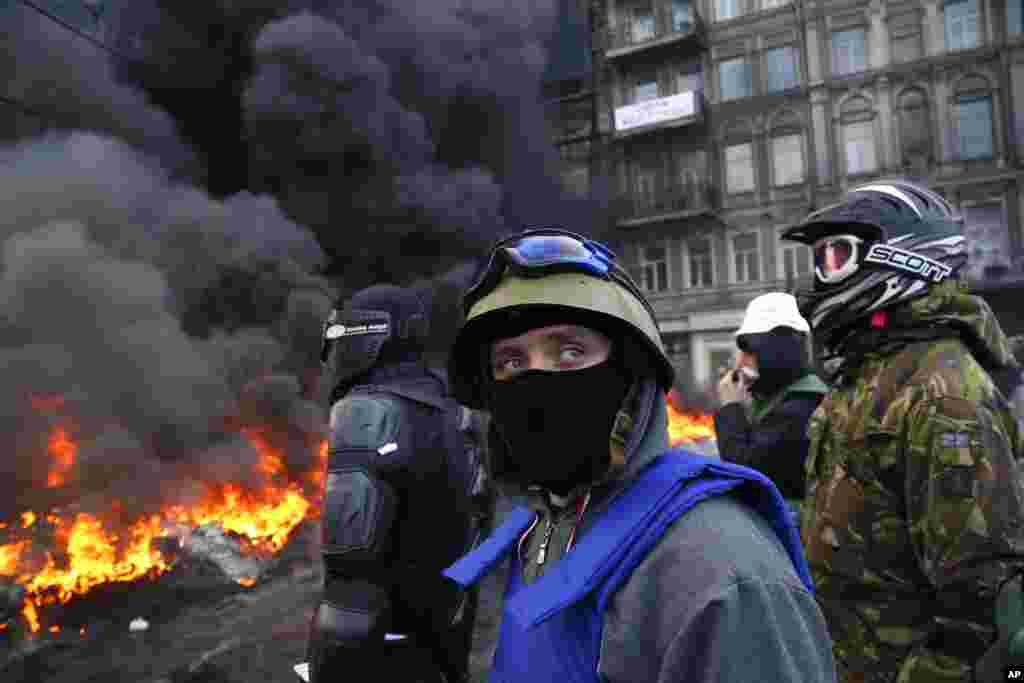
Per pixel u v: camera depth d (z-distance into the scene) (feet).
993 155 54.70
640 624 1.93
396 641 4.81
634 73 71.00
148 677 12.55
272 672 12.72
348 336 5.32
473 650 13.04
